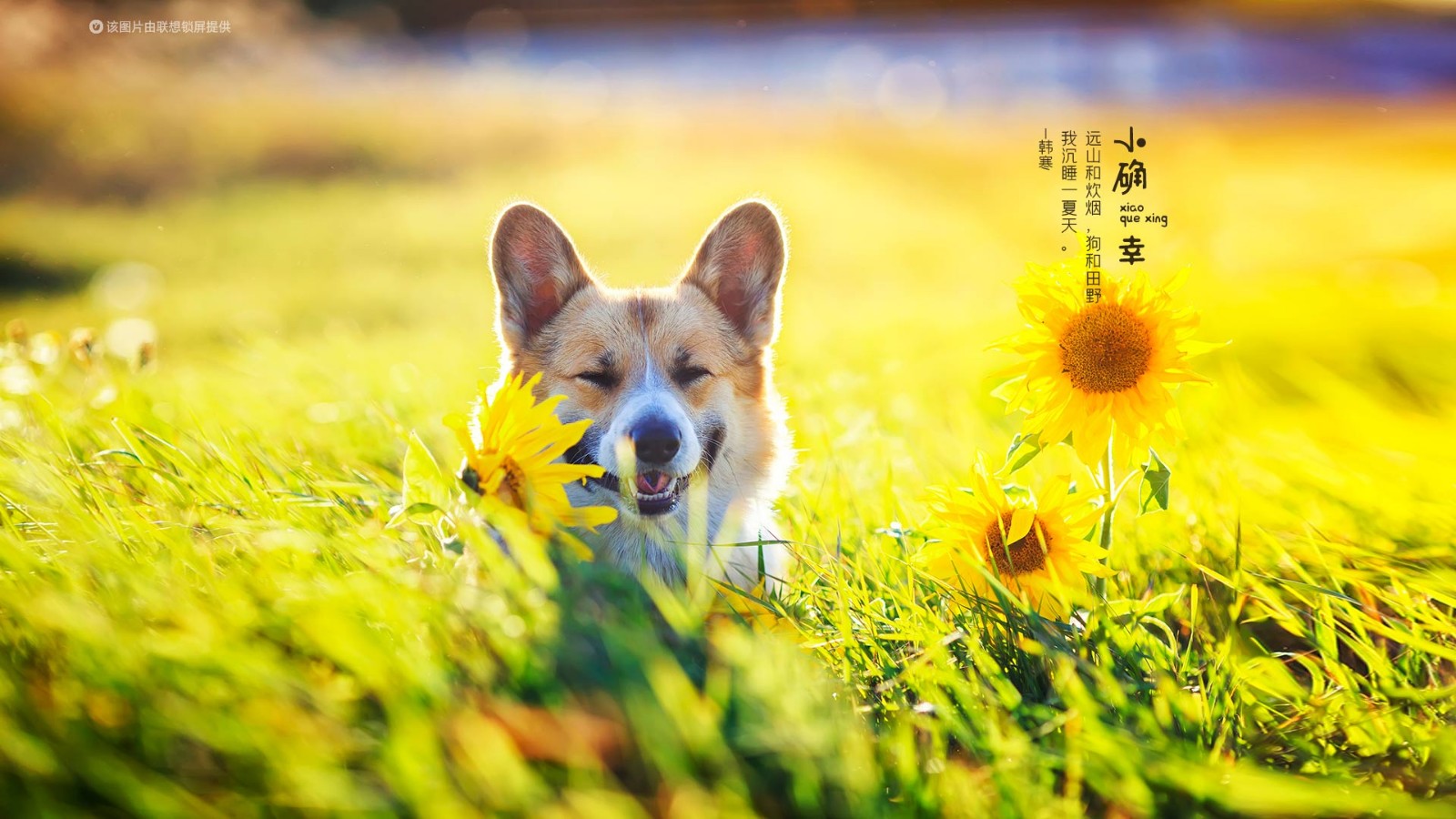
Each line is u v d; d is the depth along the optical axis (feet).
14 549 2.81
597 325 3.85
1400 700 2.79
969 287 12.98
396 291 12.66
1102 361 2.94
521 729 2.53
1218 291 9.21
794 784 2.51
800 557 3.37
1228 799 2.52
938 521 3.13
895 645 3.03
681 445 3.58
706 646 2.81
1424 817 2.49
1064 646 2.82
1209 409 4.42
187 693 2.52
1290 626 2.95
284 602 2.69
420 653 2.64
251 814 2.41
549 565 2.81
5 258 13.67
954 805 2.51
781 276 4.07
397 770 2.38
